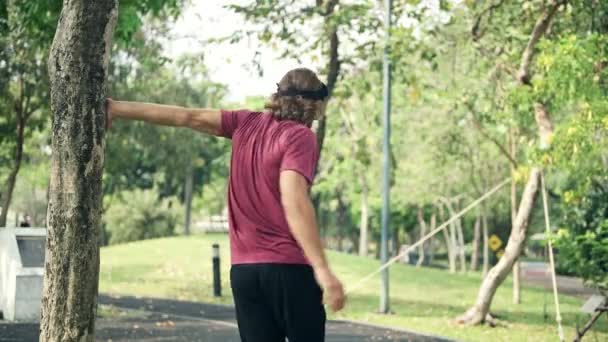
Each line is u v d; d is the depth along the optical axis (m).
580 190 13.37
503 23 18.23
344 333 16.14
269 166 2.99
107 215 63.91
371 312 21.16
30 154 34.97
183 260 34.38
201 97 35.12
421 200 46.41
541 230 52.06
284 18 19.67
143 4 14.16
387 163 21.28
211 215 88.62
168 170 35.50
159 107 3.38
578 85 11.55
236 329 15.84
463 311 22.27
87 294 3.54
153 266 32.25
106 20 3.57
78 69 3.53
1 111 21.19
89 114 3.52
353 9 18.83
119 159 29.66
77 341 3.51
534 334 17.05
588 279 15.11
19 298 16.05
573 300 28.45
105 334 14.61
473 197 44.31
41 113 23.17
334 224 85.62
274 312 3.01
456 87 20.27
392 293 27.84
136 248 39.78
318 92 3.12
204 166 69.00
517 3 17.72
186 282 27.81
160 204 65.12
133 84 26.66
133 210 63.69
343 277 32.34
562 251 14.70
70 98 3.52
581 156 12.06
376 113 32.19
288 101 3.09
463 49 18.95
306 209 2.88
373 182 49.59
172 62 20.67
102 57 3.56
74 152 3.52
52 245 3.53
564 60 11.38
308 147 2.98
